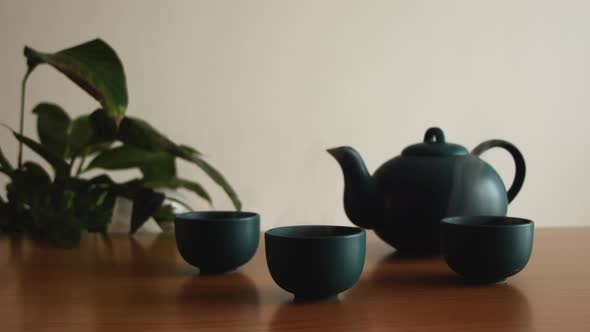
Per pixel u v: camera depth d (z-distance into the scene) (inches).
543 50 93.7
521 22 92.9
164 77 84.7
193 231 32.5
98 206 51.9
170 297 29.6
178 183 60.6
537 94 93.9
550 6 93.5
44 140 54.4
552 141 94.6
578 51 94.4
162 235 46.5
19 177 48.2
